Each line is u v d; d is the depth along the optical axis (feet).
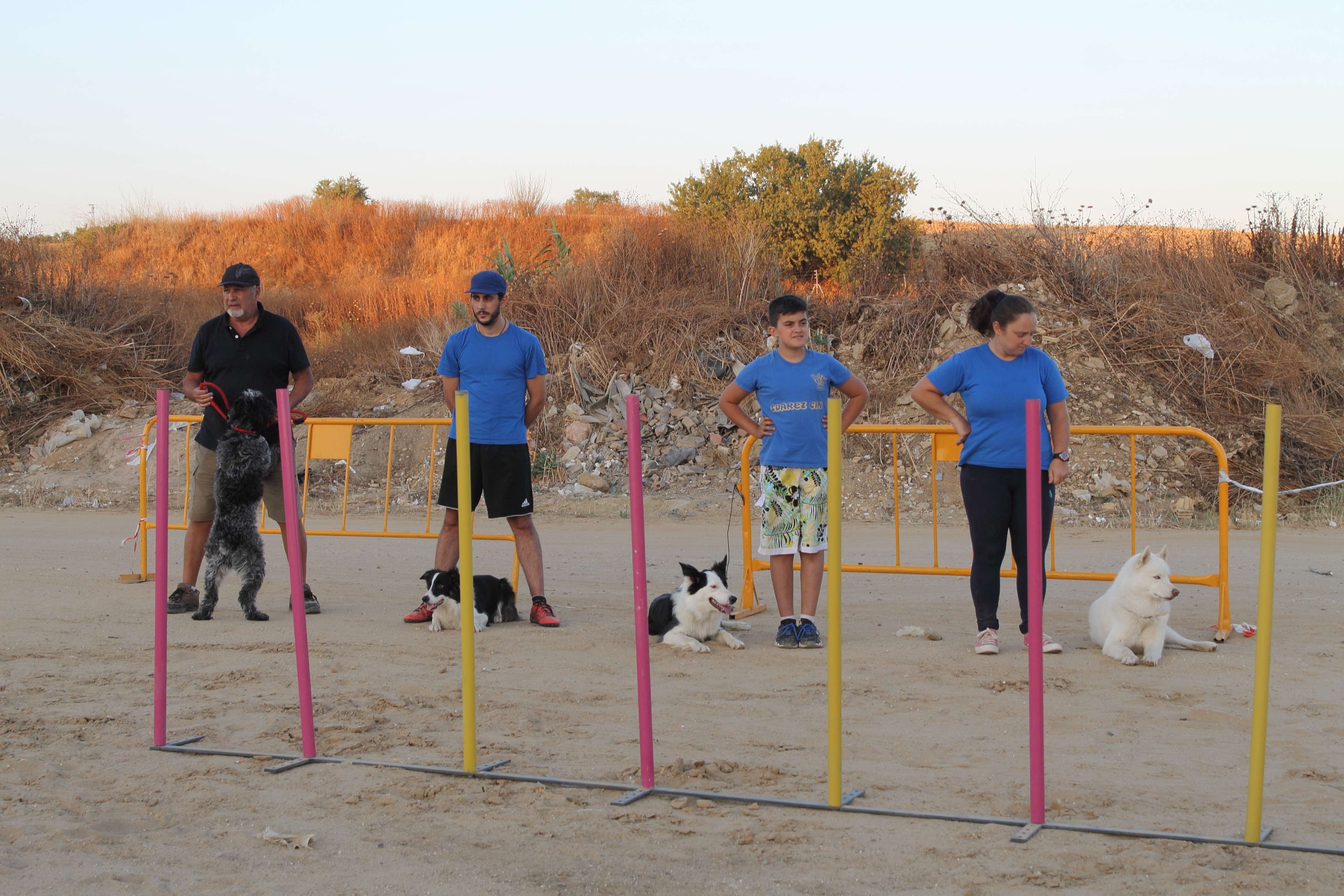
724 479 48.39
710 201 85.61
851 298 58.08
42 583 28.48
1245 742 14.52
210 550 23.38
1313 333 56.34
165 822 11.60
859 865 10.28
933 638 21.72
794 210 81.41
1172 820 11.52
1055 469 19.86
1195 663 19.25
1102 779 12.96
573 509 45.52
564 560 34.14
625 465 49.78
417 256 100.22
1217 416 49.47
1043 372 19.86
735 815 11.75
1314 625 22.63
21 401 57.47
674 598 21.59
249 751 14.10
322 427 31.42
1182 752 14.10
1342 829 11.23
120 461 53.21
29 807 11.95
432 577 22.77
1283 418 49.55
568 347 56.85
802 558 21.42
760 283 60.34
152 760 13.75
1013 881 9.87
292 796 12.36
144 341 64.23
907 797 12.32
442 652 20.42
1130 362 51.49
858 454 48.14
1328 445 48.01
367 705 16.49
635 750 14.26
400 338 63.82
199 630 22.41
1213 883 9.78
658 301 58.49
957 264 57.62
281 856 10.59
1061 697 16.96
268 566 33.17
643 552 12.46
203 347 24.34
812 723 15.58
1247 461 47.26
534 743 14.58
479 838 11.07
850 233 80.23
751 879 9.98
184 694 17.13
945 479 45.73
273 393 24.41
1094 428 23.48
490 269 63.21
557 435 52.01
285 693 17.19
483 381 22.79
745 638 22.48
